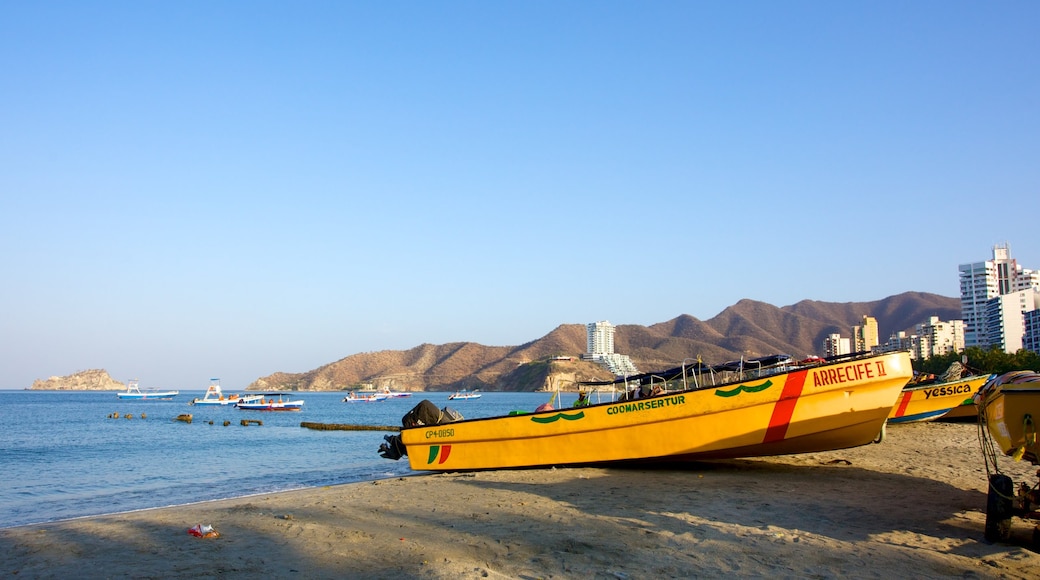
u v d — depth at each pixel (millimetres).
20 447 41156
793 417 14680
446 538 9820
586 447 16656
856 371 14461
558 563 8273
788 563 8039
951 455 18156
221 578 8117
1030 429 8586
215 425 68312
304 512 12641
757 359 16375
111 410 114500
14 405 142000
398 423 72500
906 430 25266
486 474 17188
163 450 38188
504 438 17672
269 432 55219
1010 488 8742
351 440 44625
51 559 9391
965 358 26953
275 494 16828
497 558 8609
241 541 10164
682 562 8195
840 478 14492
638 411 16047
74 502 18953
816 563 8016
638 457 16062
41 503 18875
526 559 8500
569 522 10633
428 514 11914
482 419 17984
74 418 86312
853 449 19547
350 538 10062
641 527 10117
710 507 11562
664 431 15781
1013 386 8758
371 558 8836
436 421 19250
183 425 68875
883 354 14477
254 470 26922
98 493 20875
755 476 15047
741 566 7957
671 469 16438
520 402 175375
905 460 17234
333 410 118375
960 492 12648
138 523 12086
